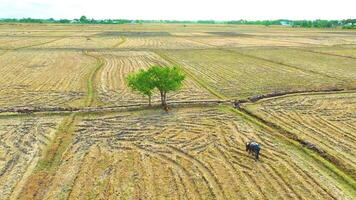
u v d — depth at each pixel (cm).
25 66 5419
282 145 2466
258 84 4322
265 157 2277
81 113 3095
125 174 2052
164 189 1897
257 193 1866
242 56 6738
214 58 6450
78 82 4359
